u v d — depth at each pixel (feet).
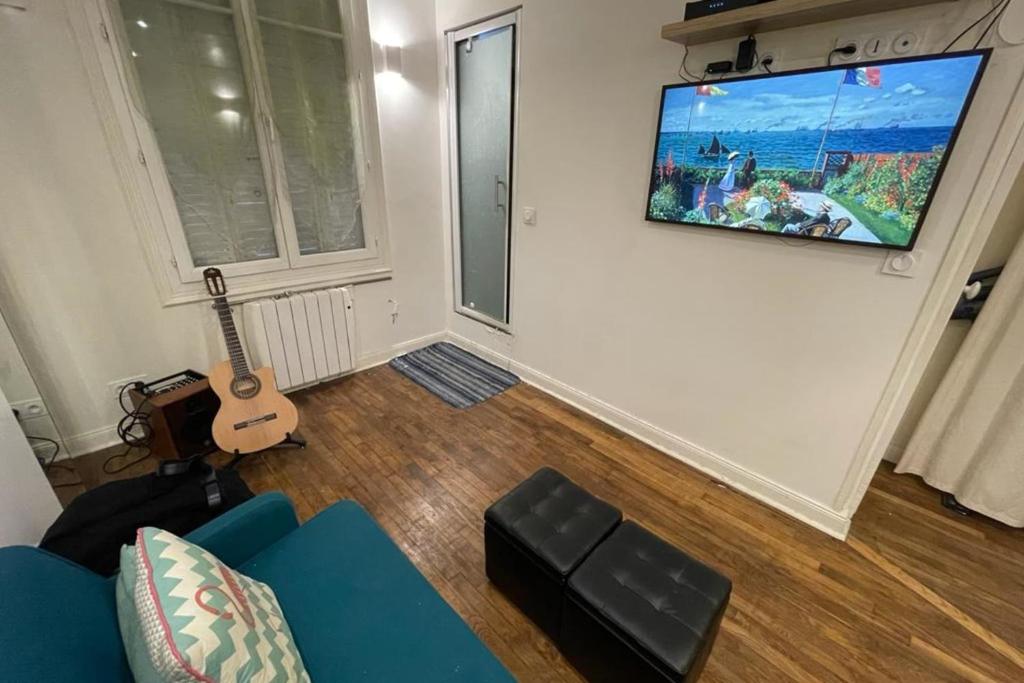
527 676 4.23
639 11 6.04
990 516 6.10
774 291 5.78
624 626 3.48
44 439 6.66
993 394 5.94
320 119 8.13
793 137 5.06
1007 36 3.79
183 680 2.23
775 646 4.55
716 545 5.77
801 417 5.98
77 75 5.88
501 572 4.80
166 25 6.30
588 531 4.36
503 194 9.23
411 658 3.08
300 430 8.00
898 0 3.96
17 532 4.43
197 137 6.93
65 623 2.44
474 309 11.02
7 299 6.01
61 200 6.11
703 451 7.17
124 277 6.83
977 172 4.17
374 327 10.35
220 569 2.95
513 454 7.52
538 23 7.32
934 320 4.74
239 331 8.15
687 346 6.94
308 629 3.25
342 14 7.82
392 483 6.75
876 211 4.72
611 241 7.43
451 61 9.21
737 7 4.67
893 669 4.36
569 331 8.71
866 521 6.20
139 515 4.27
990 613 4.93
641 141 6.55
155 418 6.70
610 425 8.43
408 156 9.66
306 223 8.52
